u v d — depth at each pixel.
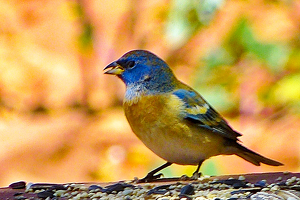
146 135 8.65
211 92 13.77
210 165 10.86
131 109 8.75
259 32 14.89
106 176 14.14
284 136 13.80
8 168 14.43
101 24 19.03
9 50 19.30
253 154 9.07
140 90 8.80
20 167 14.48
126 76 8.98
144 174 13.95
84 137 15.66
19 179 14.03
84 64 18.58
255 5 15.53
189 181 8.05
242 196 6.88
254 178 7.78
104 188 7.72
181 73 16.27
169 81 8.93
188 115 8.54
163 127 8.52
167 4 15.02
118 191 7.56
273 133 13.95
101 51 18.66
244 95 13.92
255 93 13.81
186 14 12.67
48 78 18.44
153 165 12.49
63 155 14.91
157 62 8.95
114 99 17.61
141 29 18.33
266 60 12.73
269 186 7.21
